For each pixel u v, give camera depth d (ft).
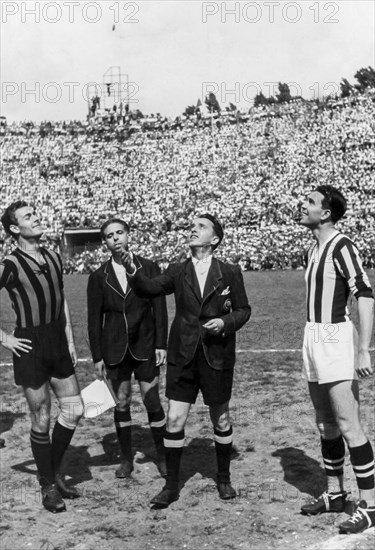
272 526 16.20
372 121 162.09
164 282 17.95
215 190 154.20
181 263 18.30
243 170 159.12
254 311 65.10
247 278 105.91
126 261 17.61
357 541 15.03
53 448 18.56
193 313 17.63
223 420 18.08
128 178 164.55
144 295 17.95
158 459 20.40
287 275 108.88
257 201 146.20
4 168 172.35
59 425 18.67
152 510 17.49
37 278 17.93
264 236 132.57
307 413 26.63
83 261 132.87
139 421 26.43
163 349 20.45
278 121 172.65
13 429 25.68
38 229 18.24
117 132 178.09
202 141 172.24
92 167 169.99
